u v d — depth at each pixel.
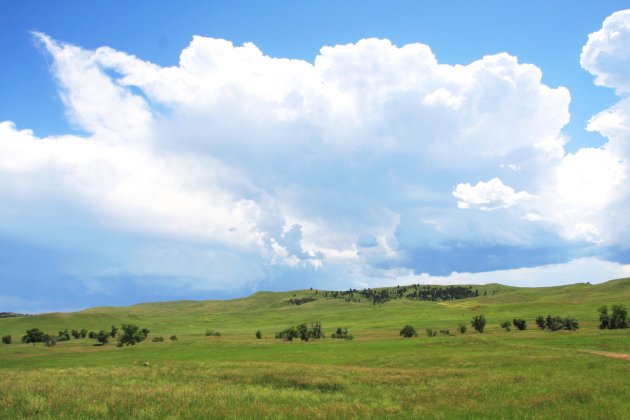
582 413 20.78
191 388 27.47
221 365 44.44
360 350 81.38
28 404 21.03
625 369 37.94
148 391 25.52
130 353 98.62
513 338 88.94
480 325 153.25
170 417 18.58
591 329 130.12
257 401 23.75
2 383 28.38
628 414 20.52
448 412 21.67
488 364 46.81
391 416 20.50
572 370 38.53
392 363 53.69
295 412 20.59
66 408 20.48
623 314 127.50
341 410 21.58
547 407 22.67
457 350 69.56
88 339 198.50
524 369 40.97
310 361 61.53
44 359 90.81
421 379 34.91
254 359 69.50
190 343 116.75
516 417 20.28
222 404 22.06
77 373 36.97
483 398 26.08
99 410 19.92
